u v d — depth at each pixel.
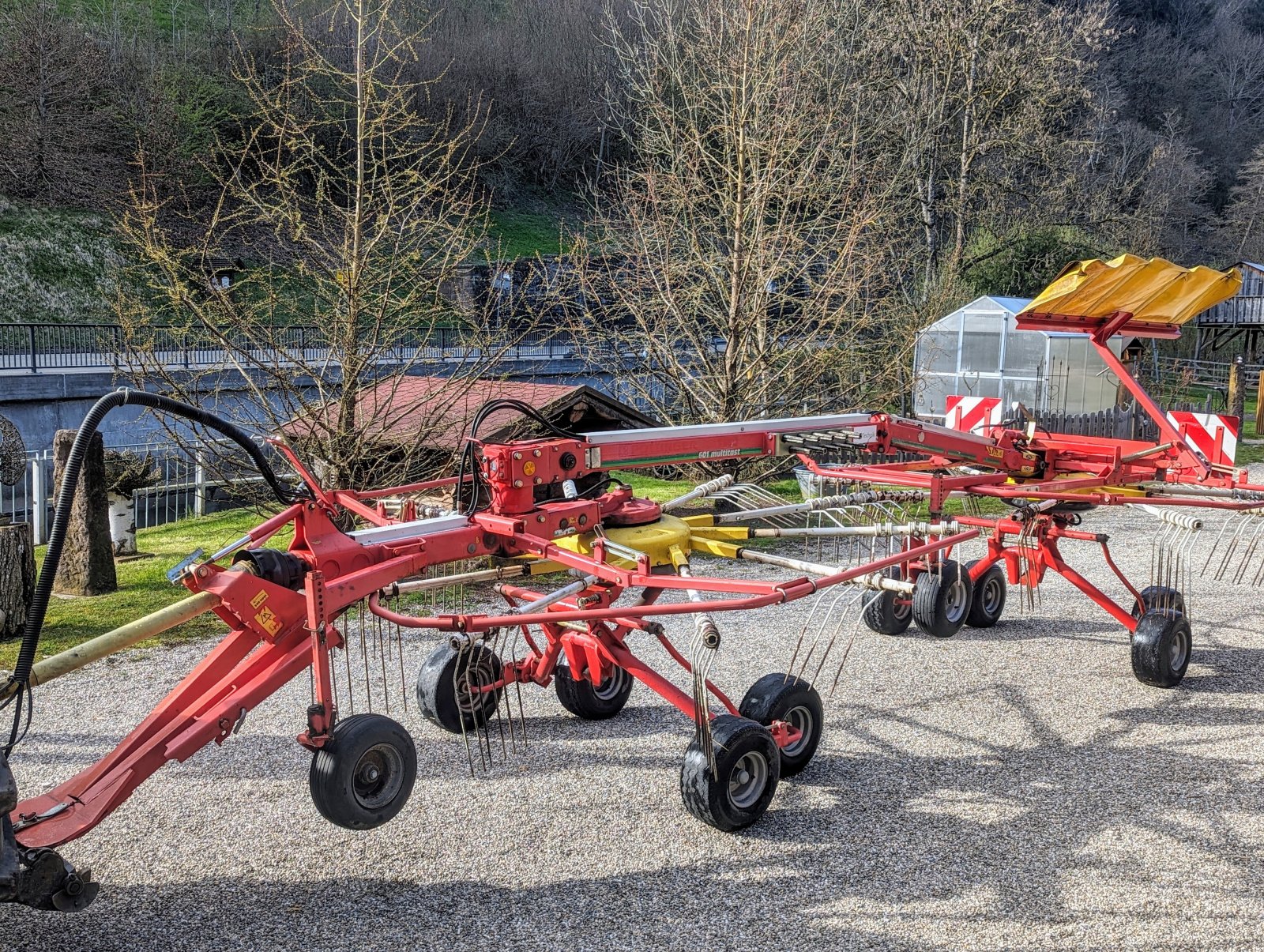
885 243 15.27
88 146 38.62
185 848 4.73
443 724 6.04
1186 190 52.00
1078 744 6.15
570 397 11.16
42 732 6.11
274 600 4.22
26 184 37.28
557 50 50.53
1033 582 7.70
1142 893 4.43
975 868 4.63
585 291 14.66
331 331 11.16
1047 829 5.03
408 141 12.60
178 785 5.42
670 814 5.15
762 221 14.12
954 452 6.91
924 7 24.80
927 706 6.78
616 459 5.32
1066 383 20.77
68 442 9.30
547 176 50.69
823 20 18.33
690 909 4.28
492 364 11.65
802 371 14.08
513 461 4.79
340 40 34.62
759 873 4.57
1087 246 28.91
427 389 11.38
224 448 11.14
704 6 20.38
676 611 4.41
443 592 9.34
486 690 6.08
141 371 10.65
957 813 5.20
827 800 5.34
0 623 7.90
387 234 11.45
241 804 5.18
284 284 13.31
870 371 15.68
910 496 6.74
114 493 11.31
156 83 38.62
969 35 24.64
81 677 7.12
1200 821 5.13
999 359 20.92
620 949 3.99
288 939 4.02
